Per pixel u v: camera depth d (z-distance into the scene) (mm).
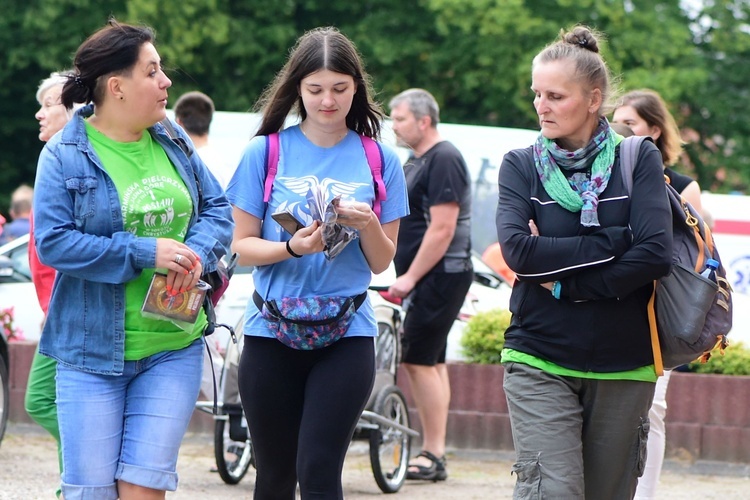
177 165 8680
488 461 17062
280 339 9070
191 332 8406
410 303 15102
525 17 41781
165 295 8250
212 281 8836
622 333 8430
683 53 43312
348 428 9023
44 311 11391
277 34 43906
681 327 8500
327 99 9070
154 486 8336
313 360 9227
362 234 9070
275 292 9211
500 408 17422
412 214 15227
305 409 9062
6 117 48500
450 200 14805
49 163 8258
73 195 8258
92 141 8406
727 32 46969
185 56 42250
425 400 15328
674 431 16641
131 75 8297
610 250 8188
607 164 8438
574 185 8516
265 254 9055
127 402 8539
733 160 47812
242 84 45188
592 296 8289
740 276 22422
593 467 8711
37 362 10797
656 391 11234
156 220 8438
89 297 8352
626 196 8383
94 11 44062
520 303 8625
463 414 17453
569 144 8664
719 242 22516
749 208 22641
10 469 15352
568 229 8438
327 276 9188
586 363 8438
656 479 11391
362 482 15383
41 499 13461
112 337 8320
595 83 8461
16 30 44312
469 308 19750
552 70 8445
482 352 17859
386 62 43688
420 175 15039
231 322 17984
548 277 8305
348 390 9000
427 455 15406
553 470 8312
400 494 14523
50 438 18016
